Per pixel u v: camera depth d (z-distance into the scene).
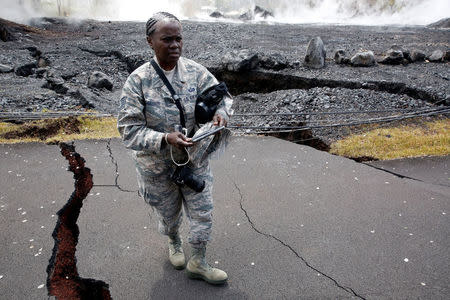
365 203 3.83
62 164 4.66
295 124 6.24
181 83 2.27
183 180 2.31
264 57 8.63
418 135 5.67
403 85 7.51
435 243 3.21
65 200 3.84
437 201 3.88
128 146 2.25
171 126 2.28
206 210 2.52
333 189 4.11
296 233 3.34
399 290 2.69
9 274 2.81
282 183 4.23
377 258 3.02
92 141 5.36
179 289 2.68
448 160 4.94
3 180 4.21
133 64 10.35
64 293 2.68
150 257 3.01
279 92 7.69
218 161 4.79
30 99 7.04
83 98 7.21
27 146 5.17
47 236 3.26
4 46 11.55
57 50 11.40
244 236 3.29
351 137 5.71
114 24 17.02
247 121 6.66
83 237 3.24
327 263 2.96
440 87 7.33
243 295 2.64
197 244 2.62
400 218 3.57
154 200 2.52
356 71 8.51
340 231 3.37
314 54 8.64
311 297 2.62
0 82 8.11
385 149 5.36
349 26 17.19
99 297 2.70
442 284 2.74
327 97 7.08
